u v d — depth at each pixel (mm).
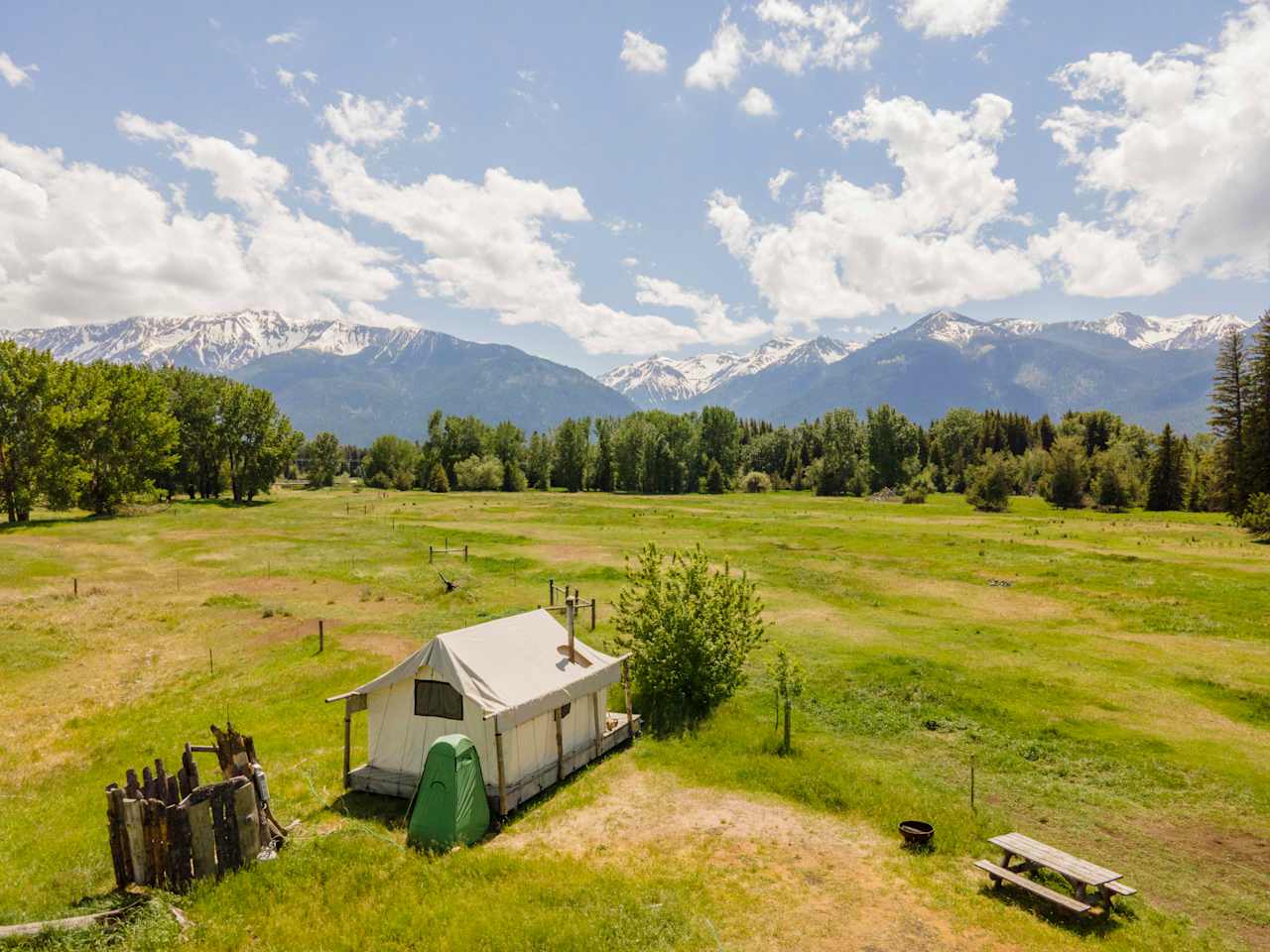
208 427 108375
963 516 88125
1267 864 14641
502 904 11656
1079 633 33344
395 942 10727
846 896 12430
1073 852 15070
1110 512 96625
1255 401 83438
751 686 25953
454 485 155500
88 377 82750
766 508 101000
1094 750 20422
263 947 10555
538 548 59562
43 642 31469
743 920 11547
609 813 15992
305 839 14195
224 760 14570
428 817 14266
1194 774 18781
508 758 16516
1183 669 27203
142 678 27672
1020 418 167750
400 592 43562
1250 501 65375
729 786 17516
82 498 83750
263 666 28625
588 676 18891
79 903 11789
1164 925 12094
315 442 157375
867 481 140125
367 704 17594
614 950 10445
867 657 28672
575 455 158375
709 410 164625
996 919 11758
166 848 12008
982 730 22094
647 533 69500
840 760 19359
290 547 60500
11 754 20375
